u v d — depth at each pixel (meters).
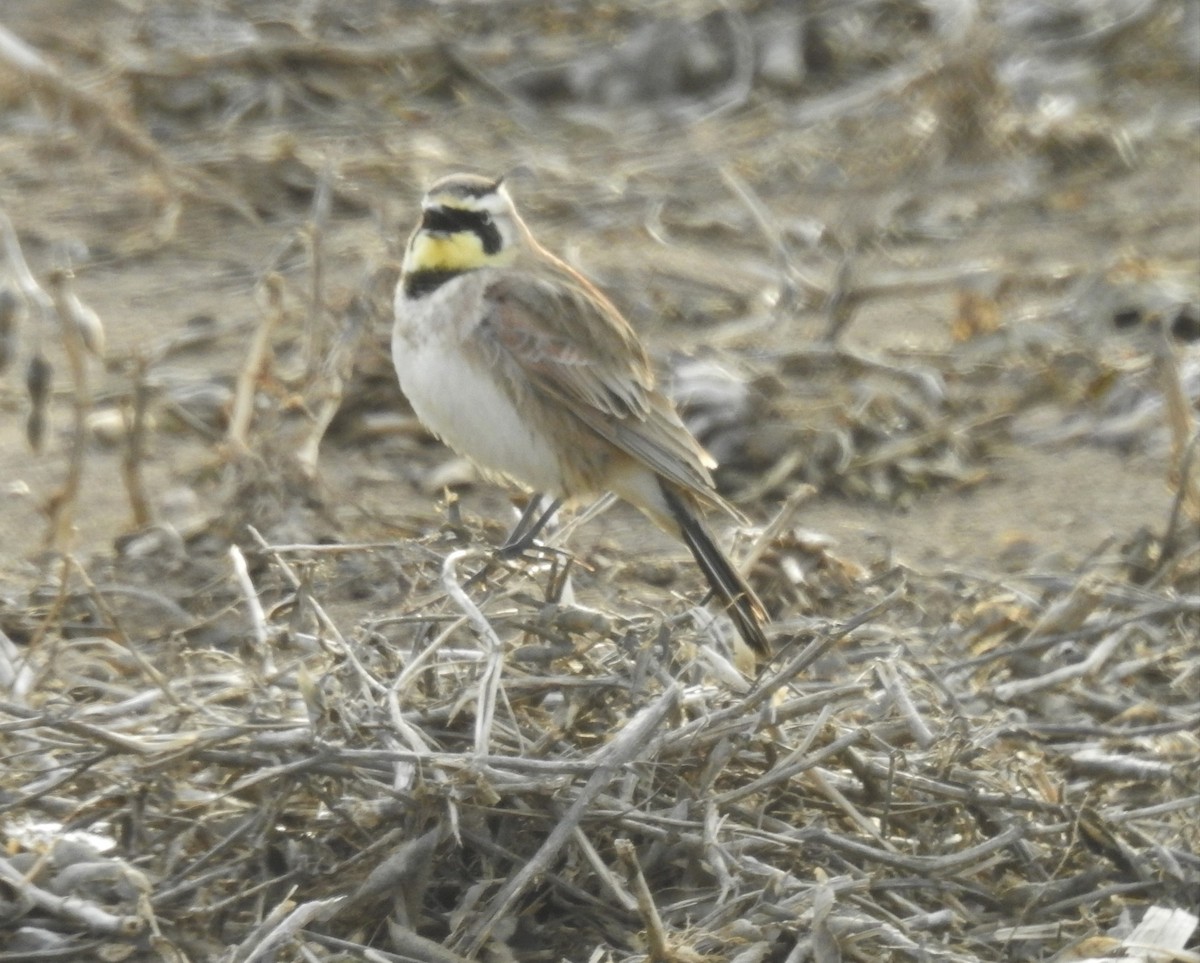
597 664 9.70
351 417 14.99
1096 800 9.81
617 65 21.86
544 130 21.08
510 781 8.52
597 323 11.50
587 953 8.61
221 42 21.56
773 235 18.14
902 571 12.54
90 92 20.42
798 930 8.38
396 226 17.45
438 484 14.23
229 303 17.02
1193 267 18.17
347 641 9.98
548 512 11.84
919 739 9.64
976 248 18.81
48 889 8.59
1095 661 11.29
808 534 13.25
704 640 9.88
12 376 15.68
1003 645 11.79
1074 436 15.25
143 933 8.38
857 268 18.30
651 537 13.59
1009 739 10.28
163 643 11.40
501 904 8.29
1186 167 20.62
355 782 8.71
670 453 11.55
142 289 17.33
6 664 10.51
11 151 19.80
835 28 22.55
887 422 15.27
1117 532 13.82
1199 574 12.98
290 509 13.19
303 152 19.83
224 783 9.07
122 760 8.99
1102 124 21.12
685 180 20.00
